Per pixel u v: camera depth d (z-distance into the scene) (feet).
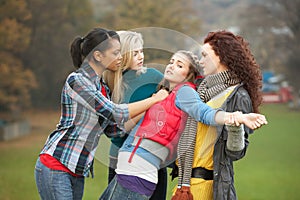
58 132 14.92
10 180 54.90
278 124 134.51
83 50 15.03
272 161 72.18
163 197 16.65
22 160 76.74
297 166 67.05
